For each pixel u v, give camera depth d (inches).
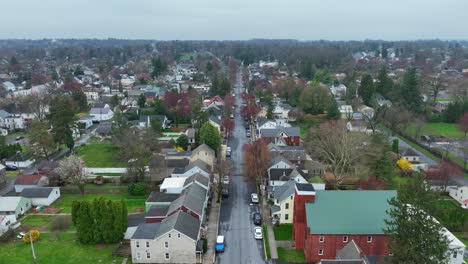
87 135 4384.8
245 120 4992.6
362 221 1785.2
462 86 6107.3
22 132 4571.9
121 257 1872.5
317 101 5054.1
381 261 1496.1
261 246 1985.7
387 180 2851.9
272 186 2623.0
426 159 3508.9
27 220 2319.1
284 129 3779.5
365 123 4274.1
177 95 5334.6
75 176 2728.8
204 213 2249.0
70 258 1857.8
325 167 3073.3
